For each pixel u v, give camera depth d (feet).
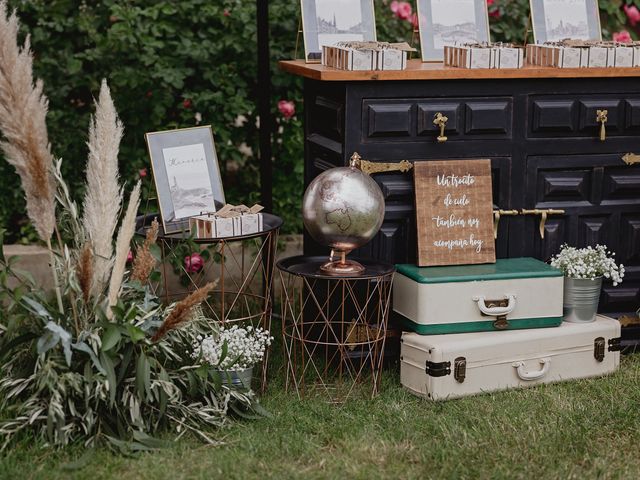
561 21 14.44
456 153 12.99
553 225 13.52
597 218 13.66
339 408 11.89
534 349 12.54
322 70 12.38
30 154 10.39
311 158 13.92
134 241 12.89
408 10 16.71
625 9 17.42
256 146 17.02
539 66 13.30
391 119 12.60
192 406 11.41
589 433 11.24
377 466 10.53
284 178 16.99
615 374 13.10
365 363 13.09
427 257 12.80
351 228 11.80
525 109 13.08
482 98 12.92
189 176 12.51
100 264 11.14
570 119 13.20
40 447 10.60
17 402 11.22
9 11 15.71
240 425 11.39
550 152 13.29
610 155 13.48
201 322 12.13
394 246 13.06
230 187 17.20
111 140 10.87
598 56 13.07
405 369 12.48
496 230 13.28
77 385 10.61
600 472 10.34
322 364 13.29
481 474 10.30
